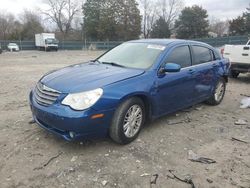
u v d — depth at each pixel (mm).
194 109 6480
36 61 22250
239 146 4605
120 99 4086
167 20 70438
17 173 3605
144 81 4516
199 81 5871
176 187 3436
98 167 3777
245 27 53562
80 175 3596
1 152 4105
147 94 4520
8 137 4594
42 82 4445
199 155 4227
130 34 67000
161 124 5367
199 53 6074
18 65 17875
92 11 66625
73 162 3875
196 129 5238
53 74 4688
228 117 6047
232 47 10883
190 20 62312
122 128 4223
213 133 5105
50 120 3973
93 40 65500
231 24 55125
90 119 3844
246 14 53906
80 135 3875
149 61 4953
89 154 4094
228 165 3979
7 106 6383
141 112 4578
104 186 3404
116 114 4156
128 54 5352
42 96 4184
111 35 66750
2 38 72188
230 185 3518
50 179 3506
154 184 3471
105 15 65125
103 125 4031
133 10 66438
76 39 69375
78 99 3850
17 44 55625
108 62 5285
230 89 9250
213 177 3672
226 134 5090
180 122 5535
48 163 3840
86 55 33875
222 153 4336
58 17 70000
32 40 62750
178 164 3943
